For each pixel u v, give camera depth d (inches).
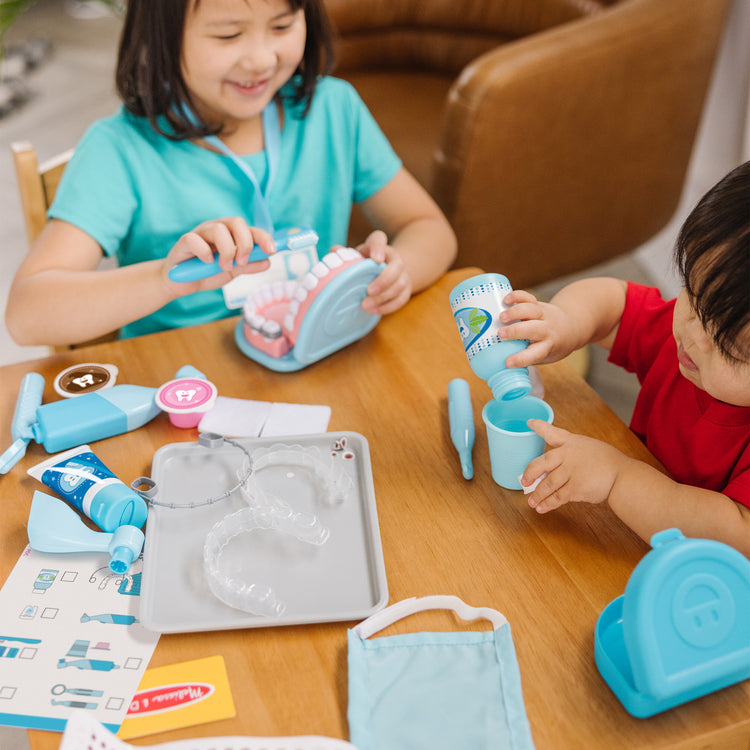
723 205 24.4
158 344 37.1
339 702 23.1
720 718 22.7
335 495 29.0
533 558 27.1
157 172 44.2
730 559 21.7
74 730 20.0
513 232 64.6
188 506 28.6
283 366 35.2
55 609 25.5
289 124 47.5
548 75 58.1
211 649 24.5
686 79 66.1
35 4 143.4
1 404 33.8
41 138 109.2
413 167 65.5
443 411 33.2
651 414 35.5
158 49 39.9
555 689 23.4
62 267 40.5
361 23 76.1
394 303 37.8
